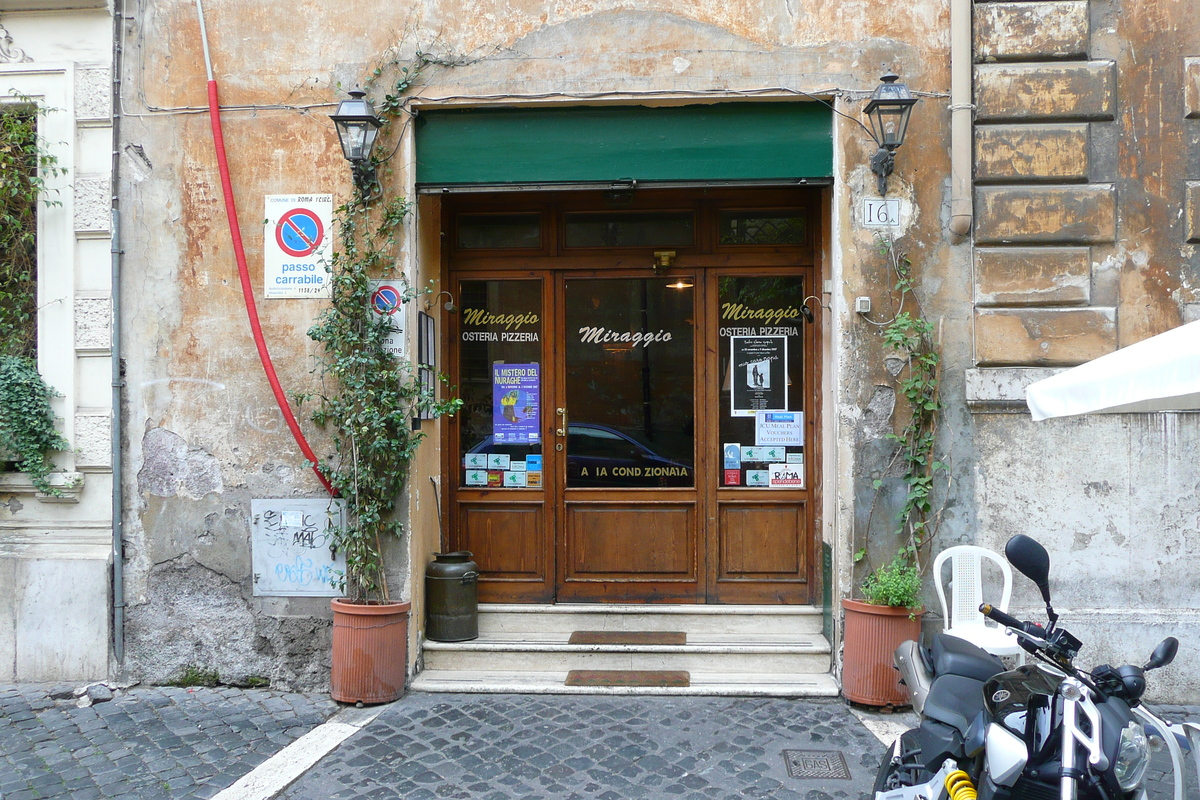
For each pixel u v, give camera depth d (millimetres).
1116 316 5188
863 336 5262
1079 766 2416
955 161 5160
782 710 5047
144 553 5543
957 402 5246
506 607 6035
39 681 5594
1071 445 5215
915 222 5254
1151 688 5133
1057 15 5223
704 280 6227
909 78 5266
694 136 5418
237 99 5496
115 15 5570
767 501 6141
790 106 5379
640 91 5344
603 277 6312
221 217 5531
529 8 5414
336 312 5281
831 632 5531
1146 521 5184
